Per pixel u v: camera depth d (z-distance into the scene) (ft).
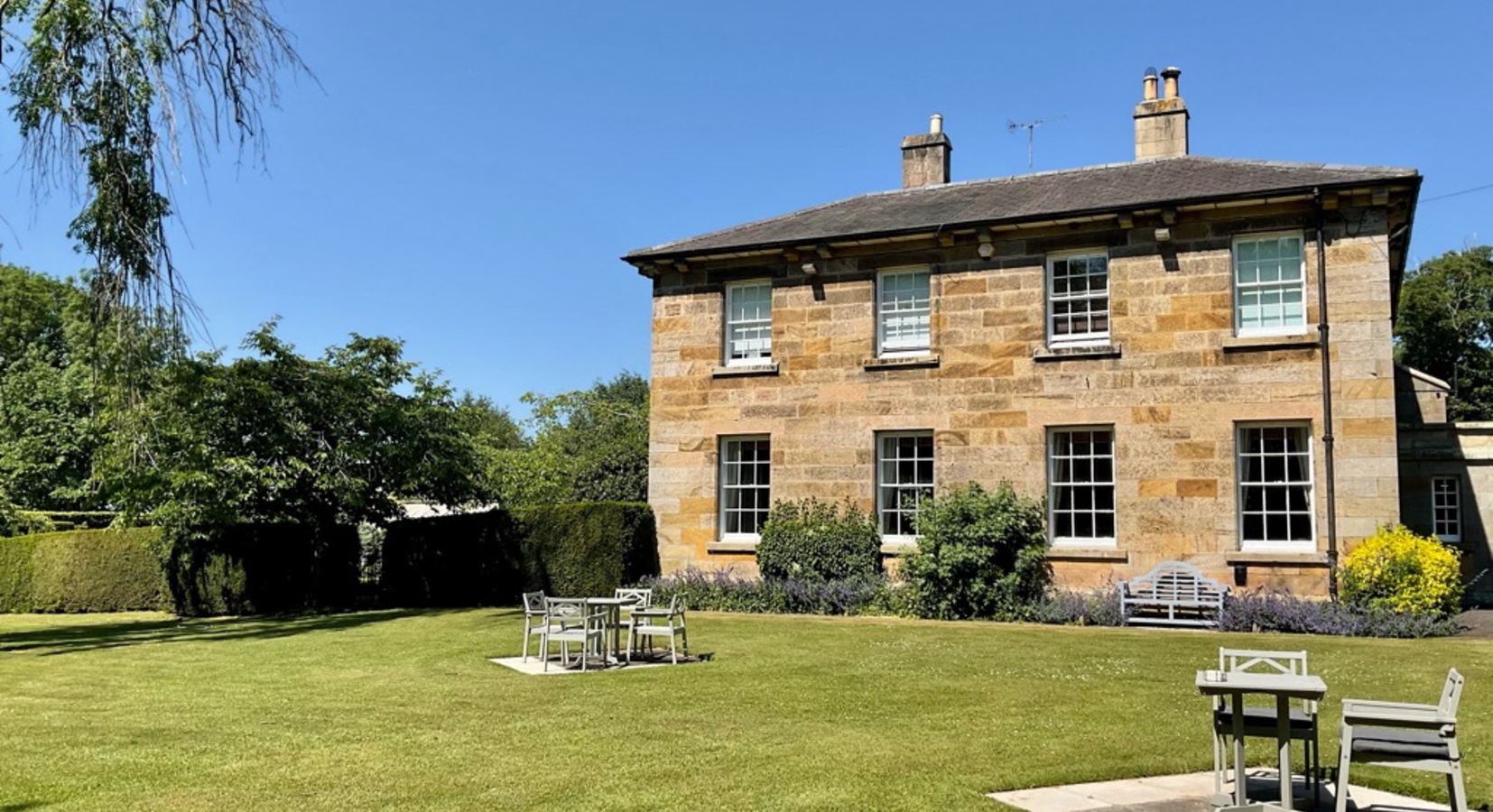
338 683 35.65
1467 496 72.33
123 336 49.47
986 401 57.52
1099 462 55.52
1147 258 54.70
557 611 39.45
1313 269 51.57
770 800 19.92
